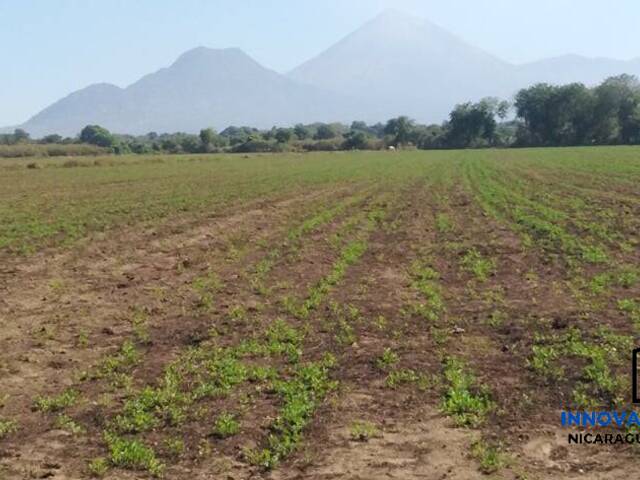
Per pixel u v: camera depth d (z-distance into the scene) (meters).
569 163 70.25
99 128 183.25
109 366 11.65
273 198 40.75
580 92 158.25
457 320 13.77
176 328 13.89
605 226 25.11
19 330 13.81
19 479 7.98
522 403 9.64
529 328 13.08
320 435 8.90
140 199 40.31
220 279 18.38
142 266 20.41
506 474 7.76
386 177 58.00
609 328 12.66
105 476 7.99
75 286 17.72
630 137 155.62
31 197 42.41
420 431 8.96
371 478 7.79
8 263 20.56
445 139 177.50
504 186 44.75
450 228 26.70
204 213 33.25
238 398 10.18
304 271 19.27
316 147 167.50
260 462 8.21
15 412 9.91
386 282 17.70
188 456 8.45
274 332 13.27
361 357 11.84
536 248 21.59
